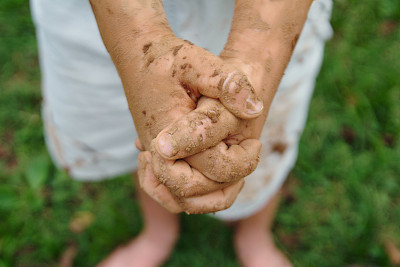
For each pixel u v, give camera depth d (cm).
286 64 35
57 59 46
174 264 68
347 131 76
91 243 69
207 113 32
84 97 48
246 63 34
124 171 58
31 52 84
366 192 71
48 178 74
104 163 56
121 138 53
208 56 32
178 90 33
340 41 83
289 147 52
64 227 70
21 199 71
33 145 76
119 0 34
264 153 51
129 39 34
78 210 72
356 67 81
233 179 33
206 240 70
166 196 36
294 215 71
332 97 79
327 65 80
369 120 76
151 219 64
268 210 61
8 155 76
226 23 43
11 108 79
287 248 69
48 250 67
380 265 66
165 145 31
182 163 33
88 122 51
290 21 34
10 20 86
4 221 69
